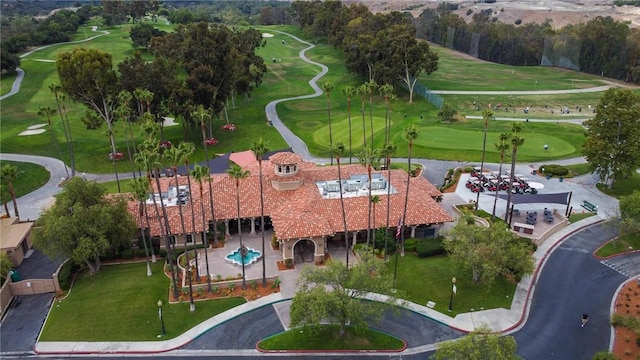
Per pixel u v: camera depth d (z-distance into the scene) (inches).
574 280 2283.5
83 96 3646.7
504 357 1480.1
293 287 2245.3
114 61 6791.3
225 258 2454.5
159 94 3774.6
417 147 3976.4
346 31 6998.0
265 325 2004.2
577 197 3139.8
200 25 3959.2
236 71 4355.3
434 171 3570.4
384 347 1871.3
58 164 3740.2
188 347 1887.3
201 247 2559.1
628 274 2332.7
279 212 2564.0
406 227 2628.0
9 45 6894.7
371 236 2541.8
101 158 3858.3
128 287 2253.9
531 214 2819.9
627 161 3100.4
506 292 2191.2
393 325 1996.8
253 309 2103.8
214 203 2647.6
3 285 2160.4
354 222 2493.8
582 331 1943.9
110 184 3393.2
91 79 3526.1
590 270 2364.7
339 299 1781.5
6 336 1962.4
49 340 1930.4
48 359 1838.1
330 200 2583.7
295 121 4854.8
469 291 2196.1
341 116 4972.9
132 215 2476.6
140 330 1979.6
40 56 7047.2
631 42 6776.6
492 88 6294.3
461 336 1930.4
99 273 2378.2
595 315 2038.6
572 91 6190.9
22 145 4055.1
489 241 2206.0
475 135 4266.7
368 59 5492.1
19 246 2429.9
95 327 1998.0
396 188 2778.1
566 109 5216.5
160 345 1897.1
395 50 5236.2
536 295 2176.4
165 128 4584.2
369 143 4133.9
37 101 5246.1
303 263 2436.0
